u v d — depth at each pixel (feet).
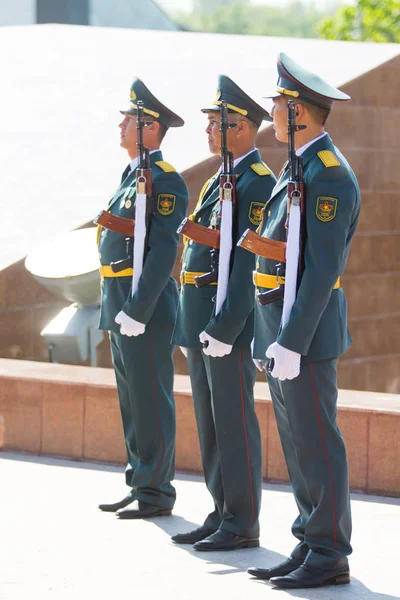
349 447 44.80
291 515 41.73
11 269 69.82
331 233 32.45
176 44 100.78
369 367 84.64
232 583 33.88
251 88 86.28
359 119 82.84
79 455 50.37
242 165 37.86
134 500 42.29
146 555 36.78
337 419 44.98
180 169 73.00
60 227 73.82
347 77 82.94
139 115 40.75
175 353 73.10
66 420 50.62
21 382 51.44
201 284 37.99
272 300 33.73
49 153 83.25
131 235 41.42
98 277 61.62
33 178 80.23
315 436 33.53
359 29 272.72
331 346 33.40
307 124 33.86
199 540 38.42
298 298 32.45
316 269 32.35
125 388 43.21
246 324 37.37
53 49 100.37
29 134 86.02
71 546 37.63
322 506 33.50
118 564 35.70
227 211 36.76
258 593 32.94
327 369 33.53
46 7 182.19
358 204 33.58
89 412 50.01
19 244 72.23
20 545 37.63
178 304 40.96
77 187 78.69
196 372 38.99
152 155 41.83
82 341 63.41
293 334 32.24
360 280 83.66
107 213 41.42
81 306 64.03
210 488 39.01
